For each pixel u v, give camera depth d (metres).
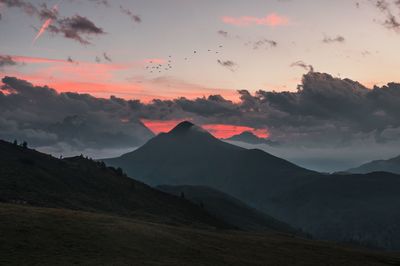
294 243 111.88
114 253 63.28
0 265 50.19
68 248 61.25
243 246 91.75
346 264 91.25
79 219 79.31
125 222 85.62
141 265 59.59
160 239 77.94
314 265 84.50
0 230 62.75
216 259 72.75
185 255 70.88
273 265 77.38
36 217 74.12
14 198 164.50
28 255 55.31
